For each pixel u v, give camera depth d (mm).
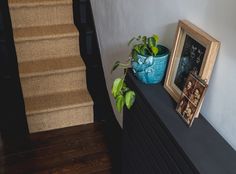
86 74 2461
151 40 1154
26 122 2262
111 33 2006
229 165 850
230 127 920
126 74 1297
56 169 1971
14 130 2227
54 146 2145
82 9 2498
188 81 1010
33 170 1960
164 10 1221
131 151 1447
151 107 1086
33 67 2297
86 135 2248
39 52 2361
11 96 2328
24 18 2371
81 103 2293
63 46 2404
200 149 904
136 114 1269
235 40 843
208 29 956
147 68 1143
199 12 987
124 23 1720
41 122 2266
